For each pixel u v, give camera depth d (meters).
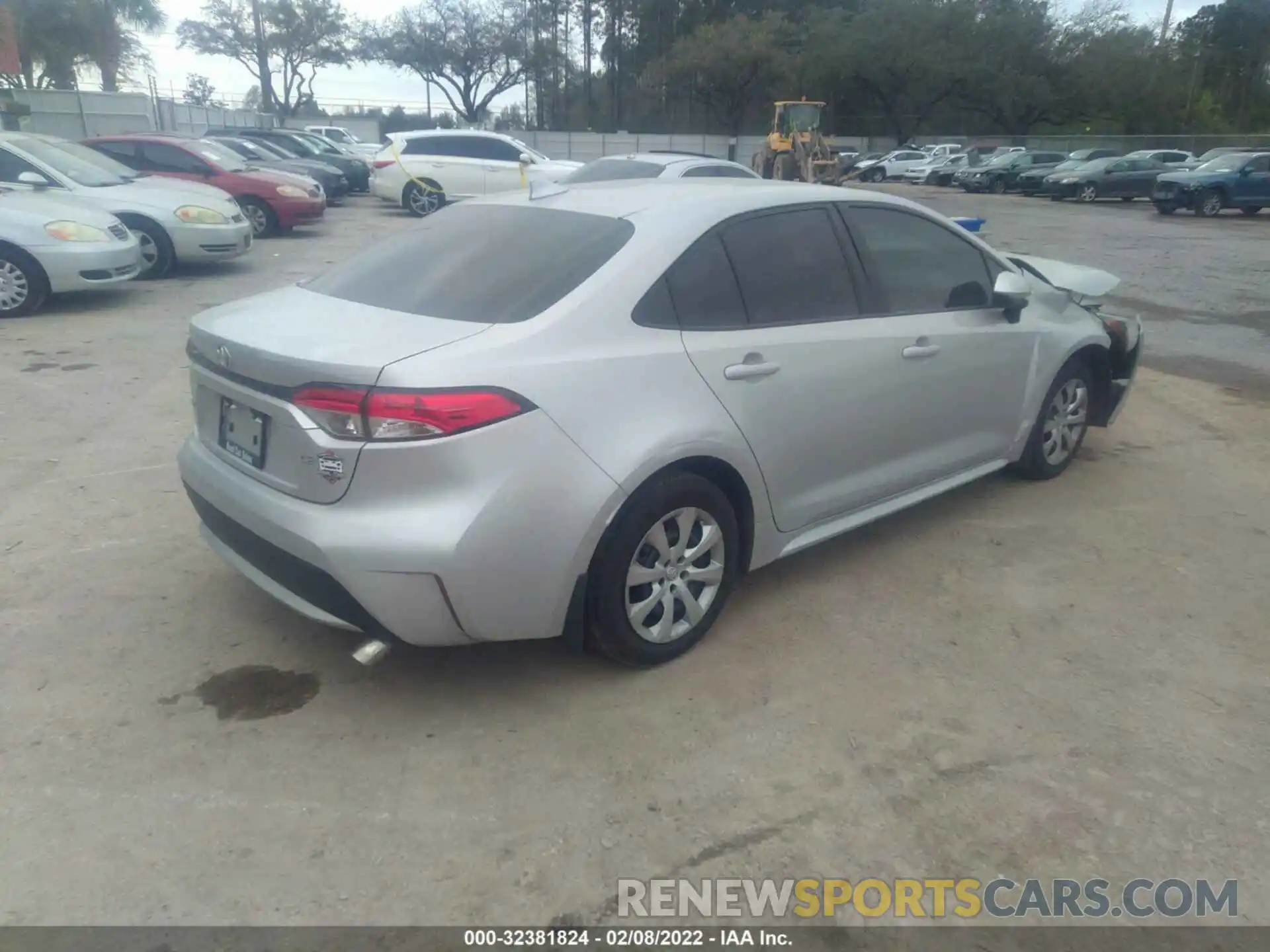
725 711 3.30
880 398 4.09
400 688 3.39
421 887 2.54
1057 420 5.41
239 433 3.28
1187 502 5.25
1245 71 61.75
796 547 3.97
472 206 4.12
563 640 3.46
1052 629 3.89
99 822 2.72
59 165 11.25
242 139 22.92
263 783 2.90
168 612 3.86
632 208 3.65
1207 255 16.80
